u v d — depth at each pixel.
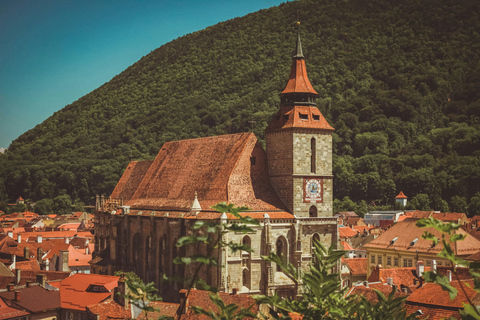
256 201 127.88
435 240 23.77
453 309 73.31
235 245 26.03
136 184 171.25
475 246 157.38
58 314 107.12
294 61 136.50
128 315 91.69
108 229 171.50
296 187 128.38
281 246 126.94
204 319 84.00
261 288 122.31
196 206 128.50
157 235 141.88
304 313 28.81
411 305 77.38
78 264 194.75
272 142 133.50
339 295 30.44
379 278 124.31
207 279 119.62
